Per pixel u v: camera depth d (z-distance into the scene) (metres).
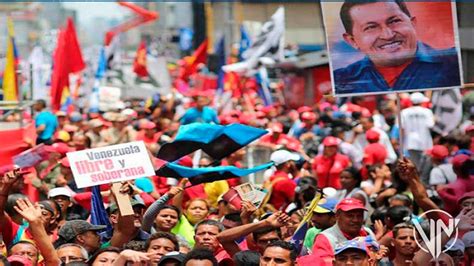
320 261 14.82
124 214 15.31
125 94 55.00
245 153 26.62
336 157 25.77
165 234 14.99
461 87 19.38
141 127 31.20
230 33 58.47
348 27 19.36
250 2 59.16
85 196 19.95
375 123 33.88
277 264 13.87
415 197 18.30
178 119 35.84
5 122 22.98
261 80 45.12
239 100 44.00
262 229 15.41
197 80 49.41
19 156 18.30
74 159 15.19
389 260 16.31
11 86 27.98
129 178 15.26
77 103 44.41
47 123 31.23
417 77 19.34
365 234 16.70
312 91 46.47
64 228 15.73
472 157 20.11
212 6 63.12
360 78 19.39
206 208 19.06
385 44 19.33
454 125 32.22
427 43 19.33
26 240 15.75
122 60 57.91
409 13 19.30
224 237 15.52
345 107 36.62
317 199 16.05
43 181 22.81
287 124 36.59
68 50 34.62
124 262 13.29
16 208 14.74
